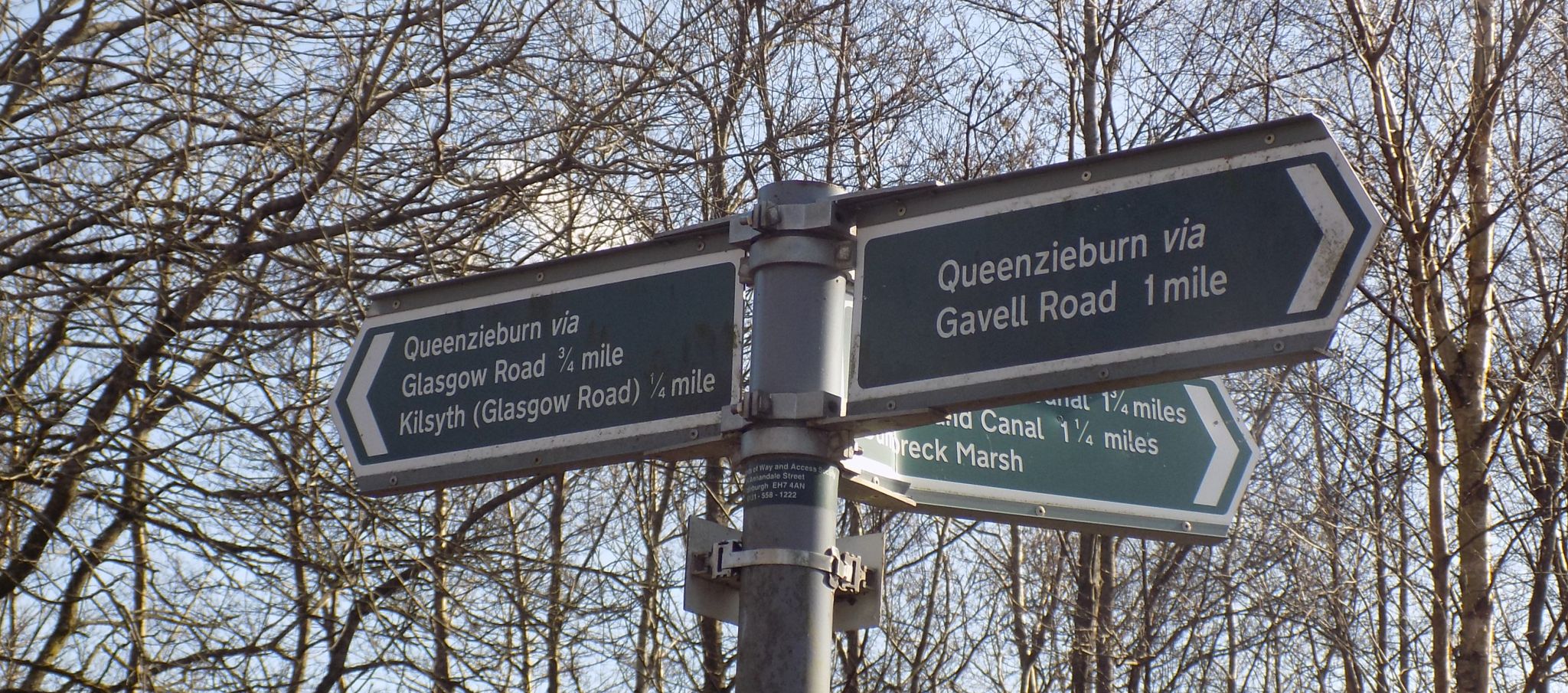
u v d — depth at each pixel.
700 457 3.12
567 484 9.55
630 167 8.45
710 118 9.40
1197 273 2.72
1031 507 3.79
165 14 7.25
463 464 3.35
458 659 6.64
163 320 6.99
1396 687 7.95
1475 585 7.18
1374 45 7.35
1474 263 7.75
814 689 2.65
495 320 3.46
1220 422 4.28
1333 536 8.26
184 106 7.10
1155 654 10.90
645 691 9.10
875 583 2.82
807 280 2.94
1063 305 2.81
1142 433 4.14
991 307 2.87
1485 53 7.57
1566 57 7.73
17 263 6.87
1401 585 7.61
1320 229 2.63
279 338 7.29
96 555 6.48
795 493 2.77
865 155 10.06
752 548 2.75
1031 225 2.89
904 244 2.98
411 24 7.54
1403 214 6.98
